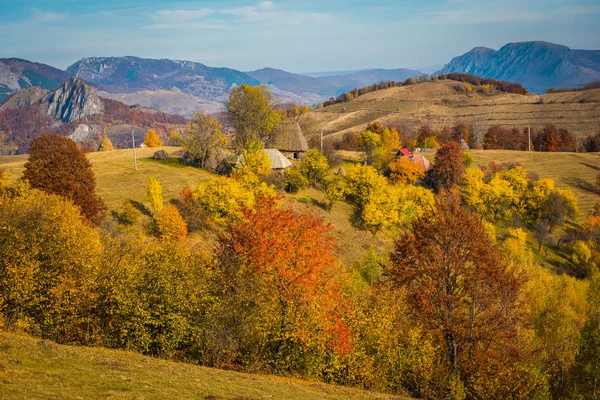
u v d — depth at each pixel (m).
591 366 35.97
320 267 31.05
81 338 29.02
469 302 31.92
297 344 31.42
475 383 30.83
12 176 79.31
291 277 30.19
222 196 69.19
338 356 30.41
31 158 57.69
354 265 62.75
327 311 31.03
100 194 72.62
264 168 91.88
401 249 34.56
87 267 30.08
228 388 21.80
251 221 32.59
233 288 31.64
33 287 28.81
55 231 31.47
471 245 31.95
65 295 28.95
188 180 87.38
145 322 28.08
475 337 31.14
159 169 92.81
